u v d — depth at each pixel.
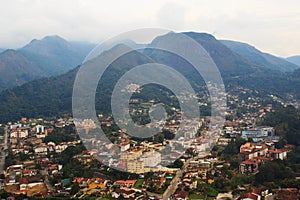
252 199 108.00
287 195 111.06
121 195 119.44
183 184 127.81
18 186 142.25
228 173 138.25
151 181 130.12
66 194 127.38
